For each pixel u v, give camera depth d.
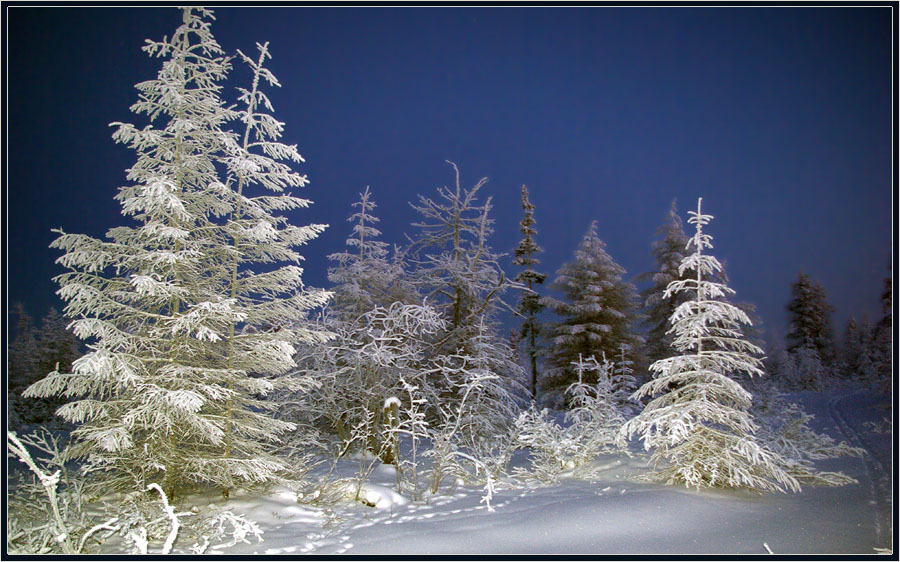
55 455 6.45
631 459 9.76
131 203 6.79
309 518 6.80
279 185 8.24
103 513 6.57
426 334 16.94
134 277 6.54
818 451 9.59
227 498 7.65
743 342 7.31
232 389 7.71
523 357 28.30
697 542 5.18
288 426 7.99
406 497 8.04
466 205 18.92
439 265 18.44
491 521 6.31
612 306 24.97
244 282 8.12
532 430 9.47
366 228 17.84
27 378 23.72
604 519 6.03
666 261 26.83
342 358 12.44
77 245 6.83
